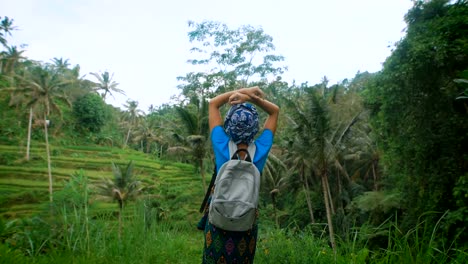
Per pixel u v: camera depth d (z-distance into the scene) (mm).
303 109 23344
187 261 5543
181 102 34438
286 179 27469
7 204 34781
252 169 1645
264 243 4336
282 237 4480
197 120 29578
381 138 17422
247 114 1785
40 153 50219
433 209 13703
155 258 4664
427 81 13789
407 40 13898
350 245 3004
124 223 4867
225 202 1556
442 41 12617
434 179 14109
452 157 13875
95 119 63469
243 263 1665
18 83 46094
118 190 21703
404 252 2424
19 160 46812
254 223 1657
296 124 23172
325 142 21562
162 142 67688
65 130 59750
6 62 61781
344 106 26750
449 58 12938
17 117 55219
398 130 15430
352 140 25734
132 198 22266
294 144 22641
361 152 27812
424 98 14211
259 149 1829
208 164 35562
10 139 52250
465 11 12914
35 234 4211
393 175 16953
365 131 28250
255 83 32344
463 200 11602
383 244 8492
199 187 39688
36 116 55781
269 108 1963
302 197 29234
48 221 4445
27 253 4008
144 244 4703
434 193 14023
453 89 13234
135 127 76438
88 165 48250
